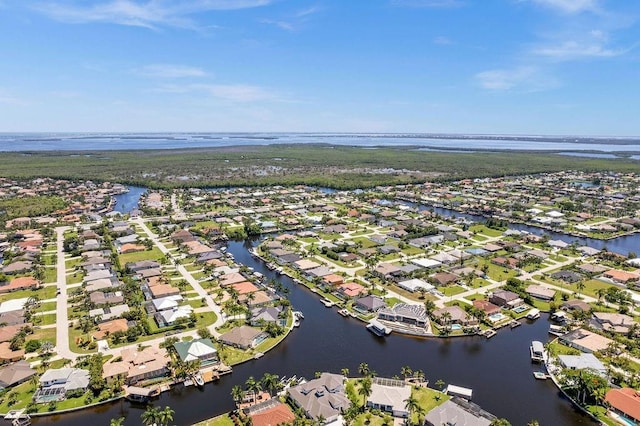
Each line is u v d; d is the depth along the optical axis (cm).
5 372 13275
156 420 11044
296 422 11169
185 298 19350
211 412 12206
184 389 13200
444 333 16512
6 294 19525
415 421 11756
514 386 13550
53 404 12250
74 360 14288
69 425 11756
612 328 16650
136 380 13275
